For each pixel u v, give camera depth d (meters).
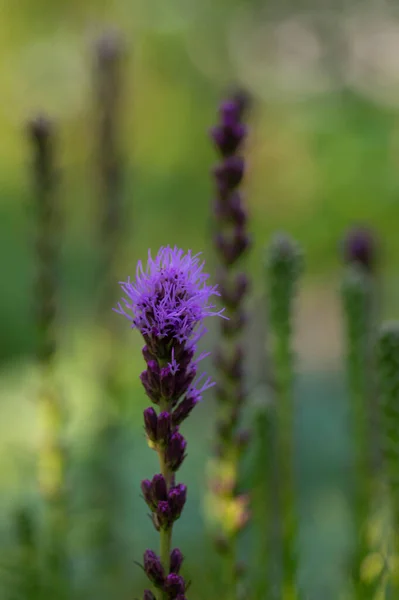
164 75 12.77
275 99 11.06
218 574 3.64
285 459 3.65
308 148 9.80
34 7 13.97
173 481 2.23
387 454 3.29
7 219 12.46
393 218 9.00
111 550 5.13
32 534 4.24
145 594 2.22
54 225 4.53
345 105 9.80
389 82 10.28
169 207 11.20
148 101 12.46
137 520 6.13
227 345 3.35
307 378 10.15
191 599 4.60
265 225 9.99
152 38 12.87
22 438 7.19
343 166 9.12
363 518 3.70
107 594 5.04
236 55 12.59
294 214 9.88
